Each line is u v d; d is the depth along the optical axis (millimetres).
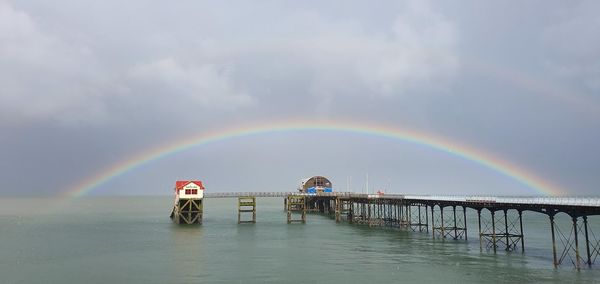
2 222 126500
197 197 108688
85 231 96938
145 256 61625
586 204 46500
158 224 113625
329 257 59031
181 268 53312
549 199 53250
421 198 80812
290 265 54188
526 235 84375
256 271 51094
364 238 78062
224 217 139000
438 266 52688
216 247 68875
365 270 51000
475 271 49938
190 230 95125
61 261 58594
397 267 52375
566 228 101188
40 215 163125
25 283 47188
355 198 108000
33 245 73688
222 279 47562
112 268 53812
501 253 61156
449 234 83812
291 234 85125
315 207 166875
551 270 49938
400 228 94438
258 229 95312
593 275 47125
